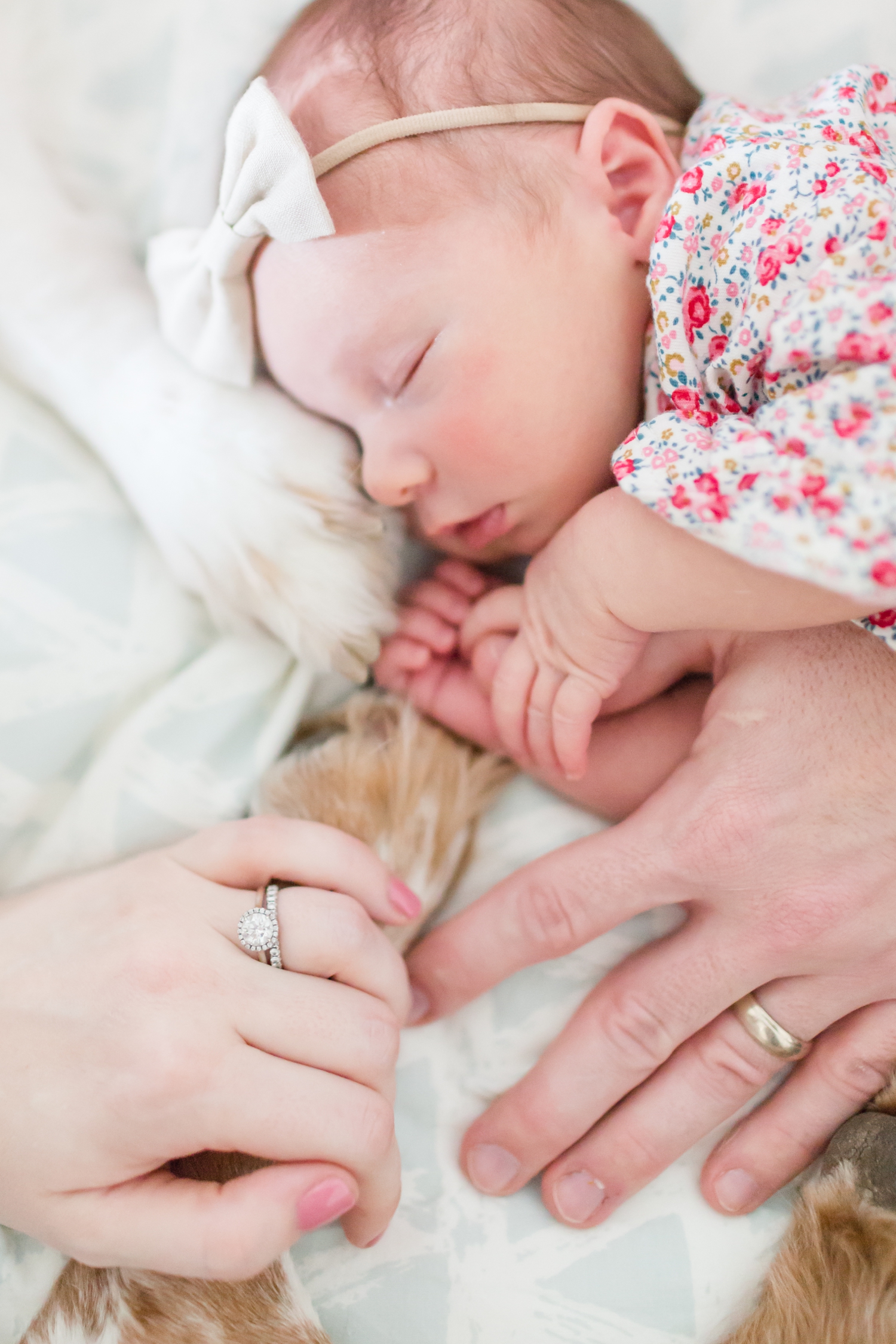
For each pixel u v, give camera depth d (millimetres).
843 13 1109
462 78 910
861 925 790
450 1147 896
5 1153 710
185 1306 795
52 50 1092
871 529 663
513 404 896
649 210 951
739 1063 835
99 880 827
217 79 1093
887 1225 757
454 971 894
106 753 950
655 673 934
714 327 833
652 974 842
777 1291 808
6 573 949
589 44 963
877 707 792
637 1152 837
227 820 962
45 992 747
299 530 978
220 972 757
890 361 674
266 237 900
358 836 936
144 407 983
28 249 1022
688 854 817
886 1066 822
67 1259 814
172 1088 702
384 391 918
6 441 993
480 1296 837
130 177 1116
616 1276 836
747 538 694
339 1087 741
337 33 944
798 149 816
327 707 1059
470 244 882
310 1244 848
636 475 745
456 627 1050
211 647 1018
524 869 901
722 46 1128
